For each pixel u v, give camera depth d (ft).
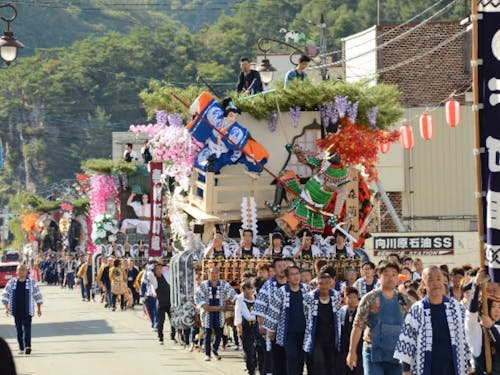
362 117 119.65
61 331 144.87
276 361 82.43
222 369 98.68
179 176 124.67
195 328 114.93
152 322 141.90
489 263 59.93
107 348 119.85
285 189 114.62
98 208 242.78
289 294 79.56
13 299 114.11
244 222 115.14
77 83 639.76
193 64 610.65
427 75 194.49
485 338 59.00
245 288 92.43
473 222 189.06
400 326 65.00
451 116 130.72
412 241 137.80
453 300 59.00
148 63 622.95
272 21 609.42
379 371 65.16
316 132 120.47
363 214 116.78
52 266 370.73
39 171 638.94
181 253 116.37
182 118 124.06
